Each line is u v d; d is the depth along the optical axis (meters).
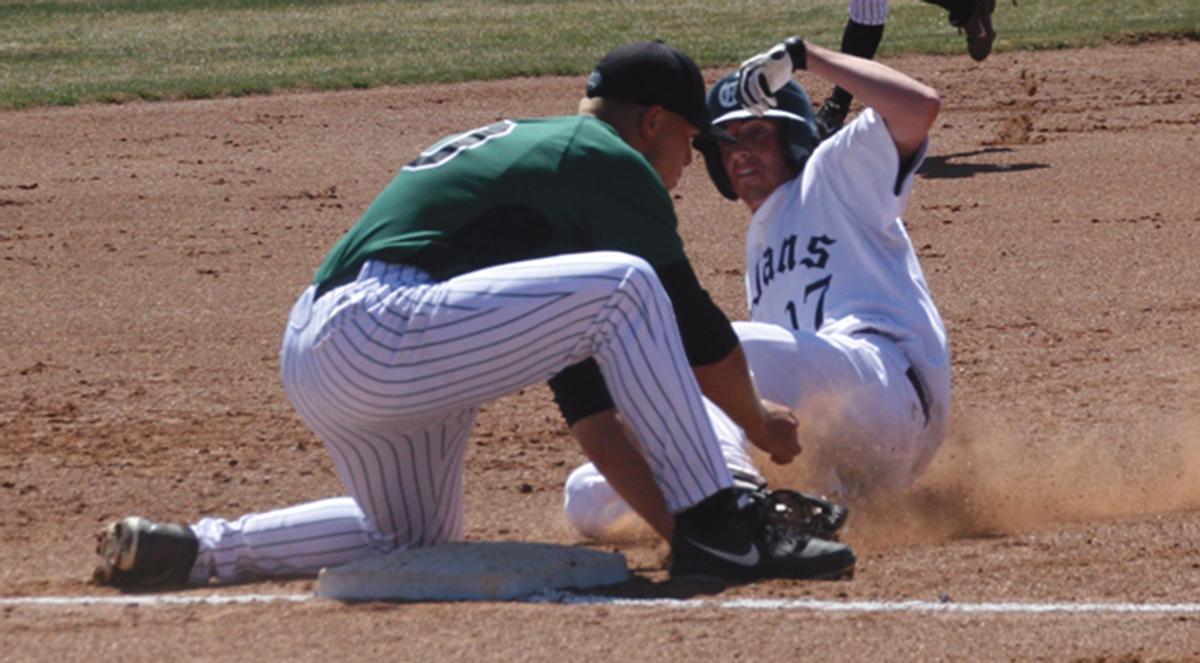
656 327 11.47
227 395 20.05
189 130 43.28
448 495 12.59
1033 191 33.25
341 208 33.12
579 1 72.44
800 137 14.73
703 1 70.94
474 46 59.06
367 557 12.41
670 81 12.37
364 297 11.34
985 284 25.55
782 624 11.17
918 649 10.76
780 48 13.78
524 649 10.68
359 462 12.16
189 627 11.24
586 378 11.99
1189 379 19.91
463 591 11.76
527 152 11.76
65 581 12.70
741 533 12.10
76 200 34.12
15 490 15.99
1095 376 20.19
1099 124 41.19
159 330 23.64
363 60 56.19
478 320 11.22
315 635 11.00
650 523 12.21
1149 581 12.35
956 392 19.56
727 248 28.67
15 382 20.77
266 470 16.80
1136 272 26.06
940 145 39.28
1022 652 10.72
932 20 61.38
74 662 10.62
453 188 11.66
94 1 76.31
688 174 36.53
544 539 14.10
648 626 11.12
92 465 16.98
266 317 24.38
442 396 11.41
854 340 13.79
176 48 60.78
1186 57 51.72
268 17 69.94
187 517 15.16
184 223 31.73
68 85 51.16
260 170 37.47
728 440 13.19
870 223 14.17
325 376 11.49
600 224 11.73
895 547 13.28
